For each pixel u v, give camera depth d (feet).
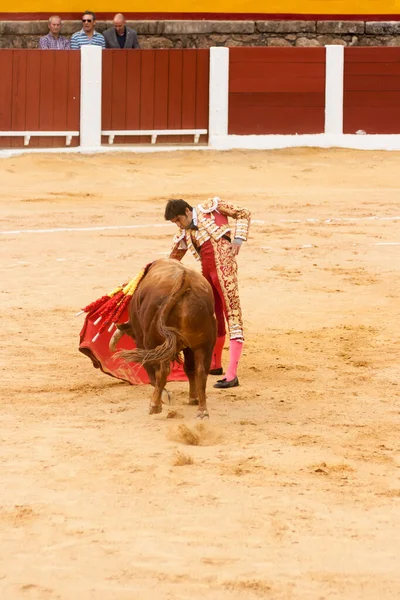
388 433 50.29
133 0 179.11
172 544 36.60
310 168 158.40
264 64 170.50
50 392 57.52
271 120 172.14
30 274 89.76
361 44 189.26
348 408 54.75
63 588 33.47
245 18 184.55
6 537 37.14
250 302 81.51
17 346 67.26
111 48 166.81
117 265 93.91
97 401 55.72
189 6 181.98
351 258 99.30
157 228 114.01
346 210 128.77
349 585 33.81
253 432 50.19
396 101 175.52
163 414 53.16
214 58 168.66
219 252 57.88
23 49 161.07
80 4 177.58
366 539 37.27
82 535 37.32
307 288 86.63
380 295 84.58
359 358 65.87
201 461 45.47
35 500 40.68
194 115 169.78
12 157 158.30
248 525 38.27
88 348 57.77
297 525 38.34
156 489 41.93
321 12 187.11
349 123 174.81
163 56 167.02
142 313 51.24
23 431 49.93
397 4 189.26
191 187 144.15
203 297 49.88
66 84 163.53
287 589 33.42
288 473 44.06
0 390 57.52
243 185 146.72
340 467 44.78
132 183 145.79
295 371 62.75
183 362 56.95
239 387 58.95
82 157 161.27
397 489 42.34
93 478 43.21
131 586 33.55
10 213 122.42
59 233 109.91
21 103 161.79
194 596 32.96
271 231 113.19
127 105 166.40
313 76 172.45
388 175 155.94
